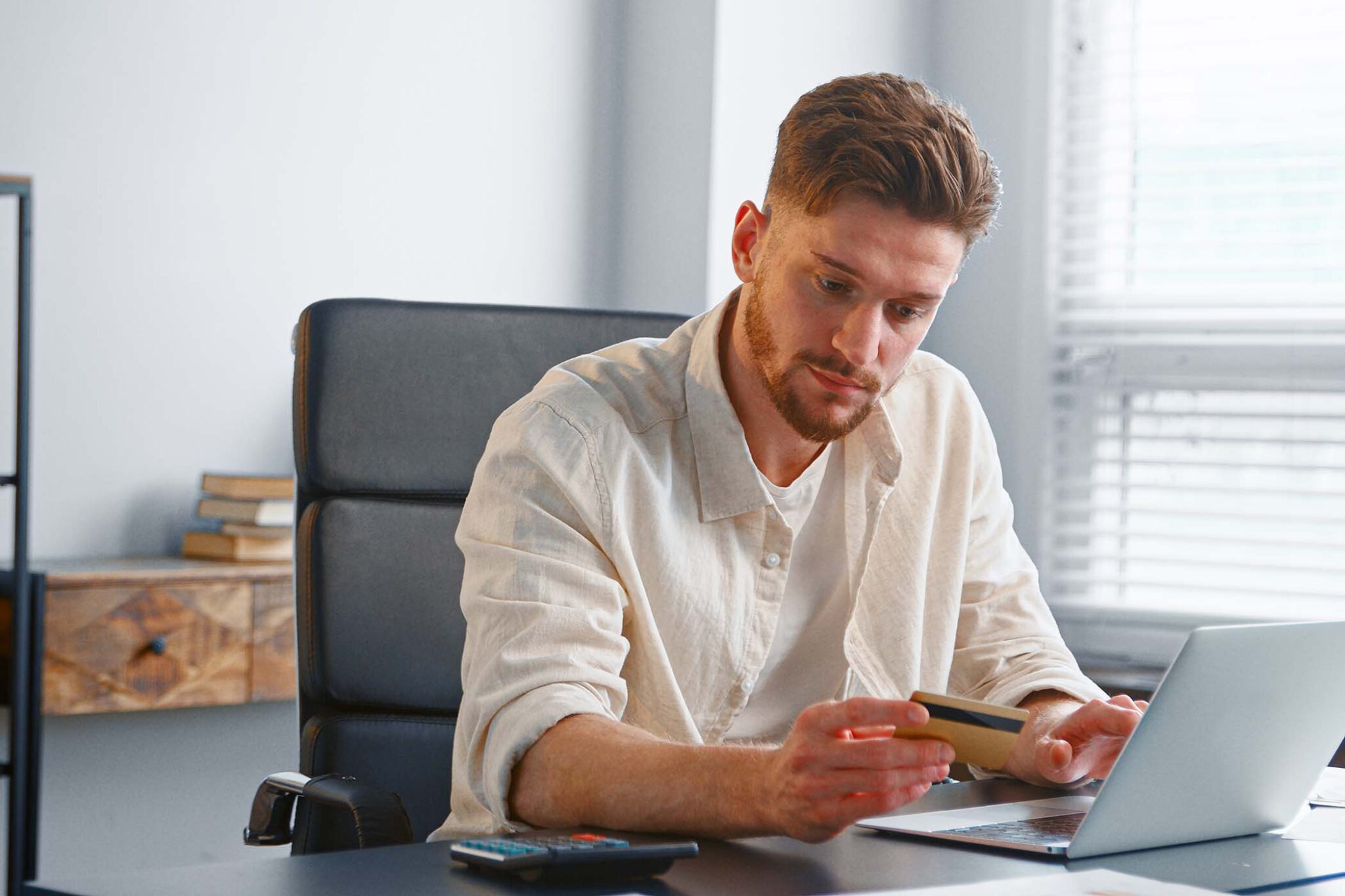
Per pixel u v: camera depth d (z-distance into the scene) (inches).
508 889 31.5
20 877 79.8
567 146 110.3
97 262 91.7
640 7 110.7
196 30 94.8
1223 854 37.8
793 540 51.3
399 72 102.8
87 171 91.1
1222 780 37.8
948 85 112.9
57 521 90.7
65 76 90.1
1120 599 104.6
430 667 56.8
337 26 100.3
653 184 109.2
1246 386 100.3
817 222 43.9
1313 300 98.4
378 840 45.9
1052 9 107.5
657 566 48.8
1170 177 104.6
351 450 57.2
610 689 43.4
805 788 34.2
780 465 51.4
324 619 55.6
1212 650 34.8
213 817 99.2
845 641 52.9
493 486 46.9
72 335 91.0
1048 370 107.6
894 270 43.6
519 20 107.7
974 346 110.6
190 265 95.2
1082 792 46.2
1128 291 105.6
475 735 42.5
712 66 104.0
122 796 94.9
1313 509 98.3
